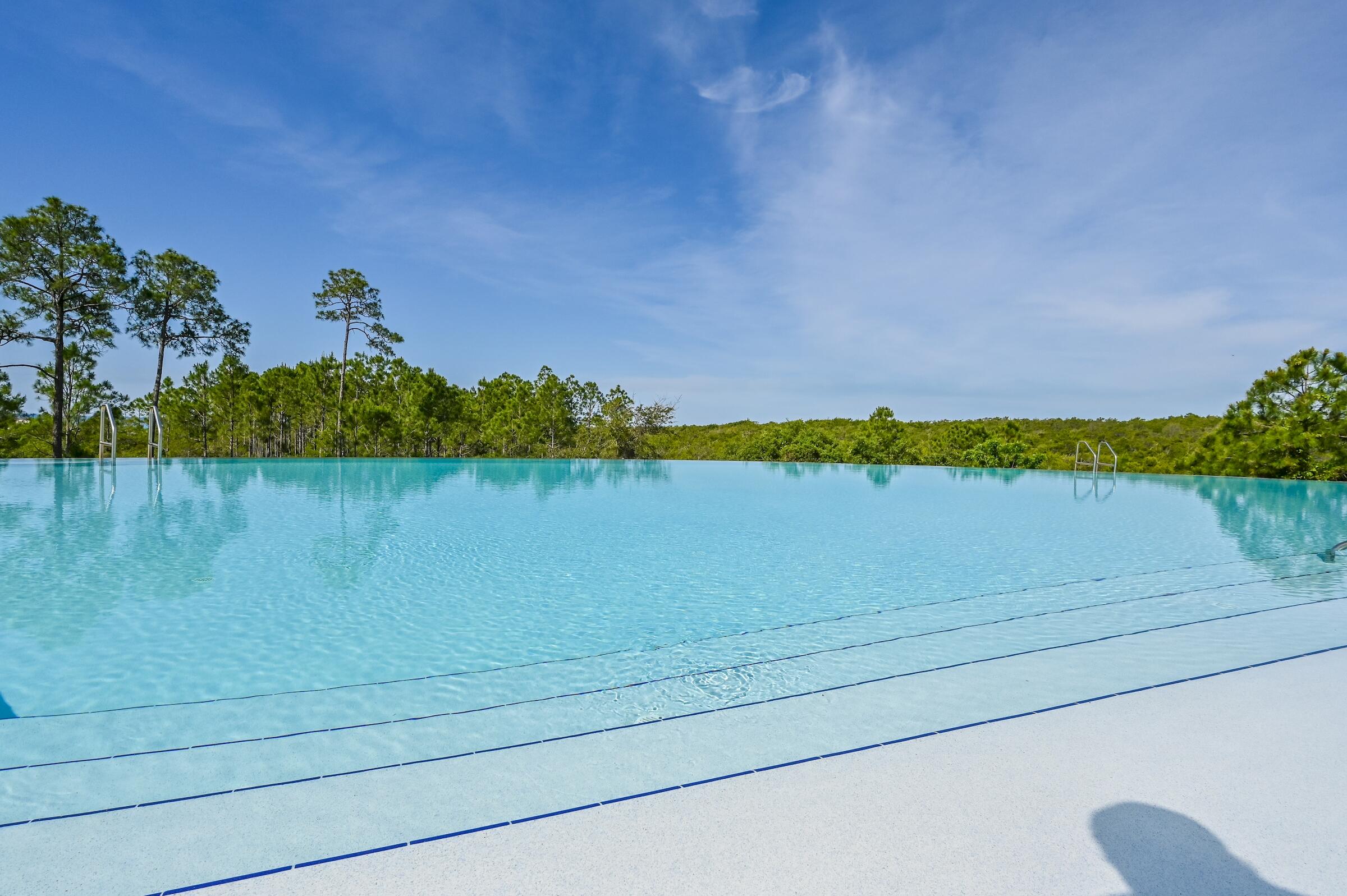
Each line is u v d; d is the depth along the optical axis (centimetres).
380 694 275
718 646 345
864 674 289
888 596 454
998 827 151
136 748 217
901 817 156
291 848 148
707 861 140
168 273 2066
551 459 2188
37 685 294
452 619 394
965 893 129
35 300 1752
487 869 138
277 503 905
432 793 173
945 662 301
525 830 154
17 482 1061
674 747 199
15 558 537
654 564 546
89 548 584
